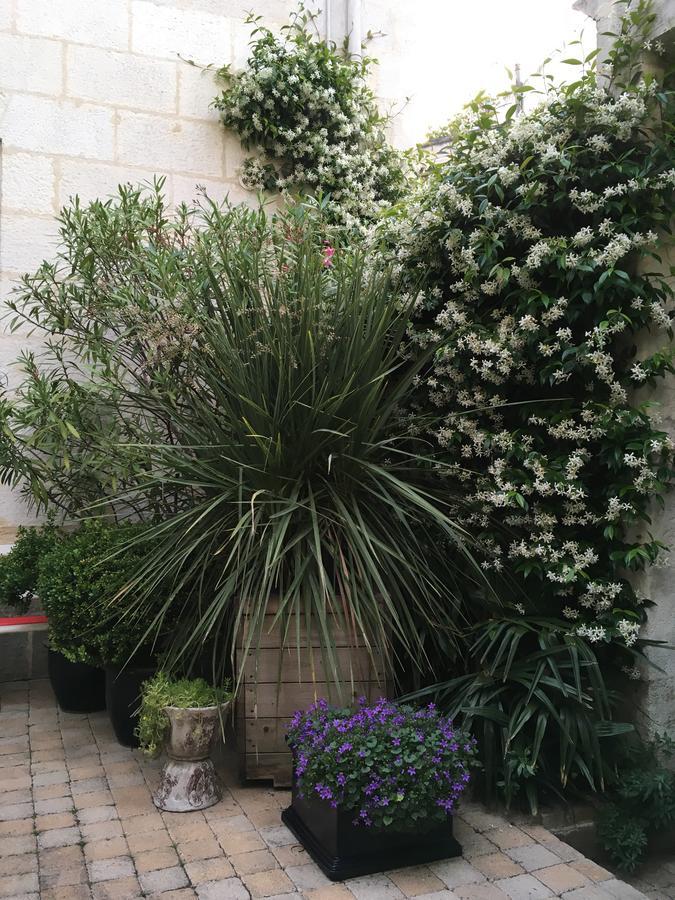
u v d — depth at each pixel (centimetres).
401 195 502
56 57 422
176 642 287
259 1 477
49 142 420
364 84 495
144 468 346
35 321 407
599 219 282
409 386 325
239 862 221
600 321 279
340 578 262
